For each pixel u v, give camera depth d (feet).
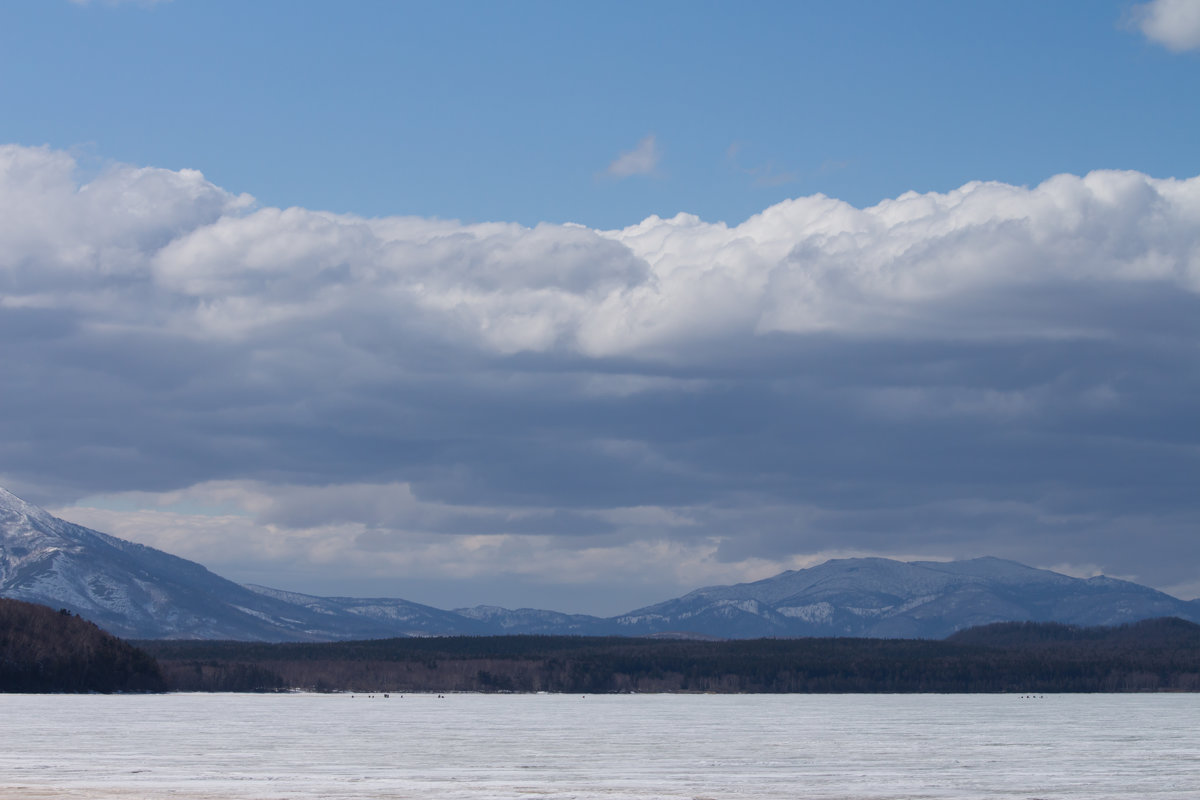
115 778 428.97
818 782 444.96
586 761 533.55
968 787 432.66
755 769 499.10
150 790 387.75
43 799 352.69
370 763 512.63
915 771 494.18
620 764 518.37
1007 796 404.98
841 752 599.57
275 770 470.80
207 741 636.48
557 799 377.91
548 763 521.24
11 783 407.85
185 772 456.04
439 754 568.41
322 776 447.42
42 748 576.61
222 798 364.99
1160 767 518.78
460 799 374.63
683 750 608.60
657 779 450.71
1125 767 518.78
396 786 413.59
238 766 487.20
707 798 384.68
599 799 378.53
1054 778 467.93
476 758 545.85
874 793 410.72
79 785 400.67
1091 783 449.89
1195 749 628.69
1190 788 433.89
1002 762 542.98
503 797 380.78
